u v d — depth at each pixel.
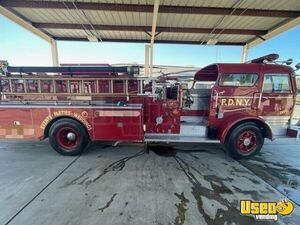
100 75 3.61
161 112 3.79
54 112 3.57
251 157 3.75
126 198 2.38
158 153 4.01
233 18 6.56
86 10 6.04
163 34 8.14
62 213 2.09
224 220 2.03
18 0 5.64
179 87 3.72
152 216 2.06
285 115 3.78
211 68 4.16
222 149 4.31
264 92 3.70
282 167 3.41
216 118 3.77
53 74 3.62
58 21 7.06
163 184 2.74
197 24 7.23
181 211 2.16
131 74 3.60
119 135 3.63
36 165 3.35
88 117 3.58
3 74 3.56
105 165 3.37
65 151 3.74
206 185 2.74
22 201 2.30
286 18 6.48
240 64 3.69
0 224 1.92
